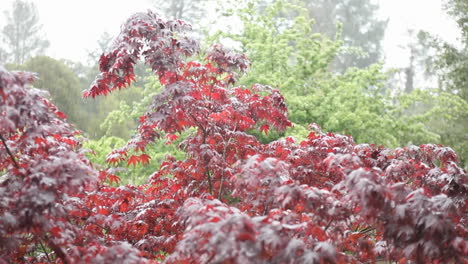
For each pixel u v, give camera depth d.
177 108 4.93
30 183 3.27
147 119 5.09
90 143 12.01
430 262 3.48
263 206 4.54
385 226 3.37
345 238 3.81
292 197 3.25
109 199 5.18
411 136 14.89
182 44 4.86
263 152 5.38
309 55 15.07
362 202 3.14
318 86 15.57
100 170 5.36
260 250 2.73
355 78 14.77
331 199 3.28
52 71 22.70
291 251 2.88
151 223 5.11
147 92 15.15
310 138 5.38
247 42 15.27
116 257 3.28
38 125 3.52
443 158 5.07
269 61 14.84
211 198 4.01
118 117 15.25
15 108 3.29
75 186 3.29
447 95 15.11
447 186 4.29
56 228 3.46
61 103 21.44
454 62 21.28
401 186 3.46
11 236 3.49
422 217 3.22
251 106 5.21
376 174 3.30
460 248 3.13
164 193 5.60
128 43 4.61
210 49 5.24
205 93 5.24
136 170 12.07
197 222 3.27
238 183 3.62
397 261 3.73
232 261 2.66
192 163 5.48
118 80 4.94
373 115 13.86
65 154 3.51
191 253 3.16
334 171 4.49
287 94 13.83
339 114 13.59
